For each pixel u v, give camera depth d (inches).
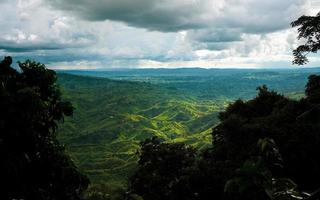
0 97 708.7
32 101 722.8
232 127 1599.4
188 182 1393.9
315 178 1397.6
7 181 720.3
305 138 1408.7
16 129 714.2
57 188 810.2
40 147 784.9
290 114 1584.6
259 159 442.9
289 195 421.7
